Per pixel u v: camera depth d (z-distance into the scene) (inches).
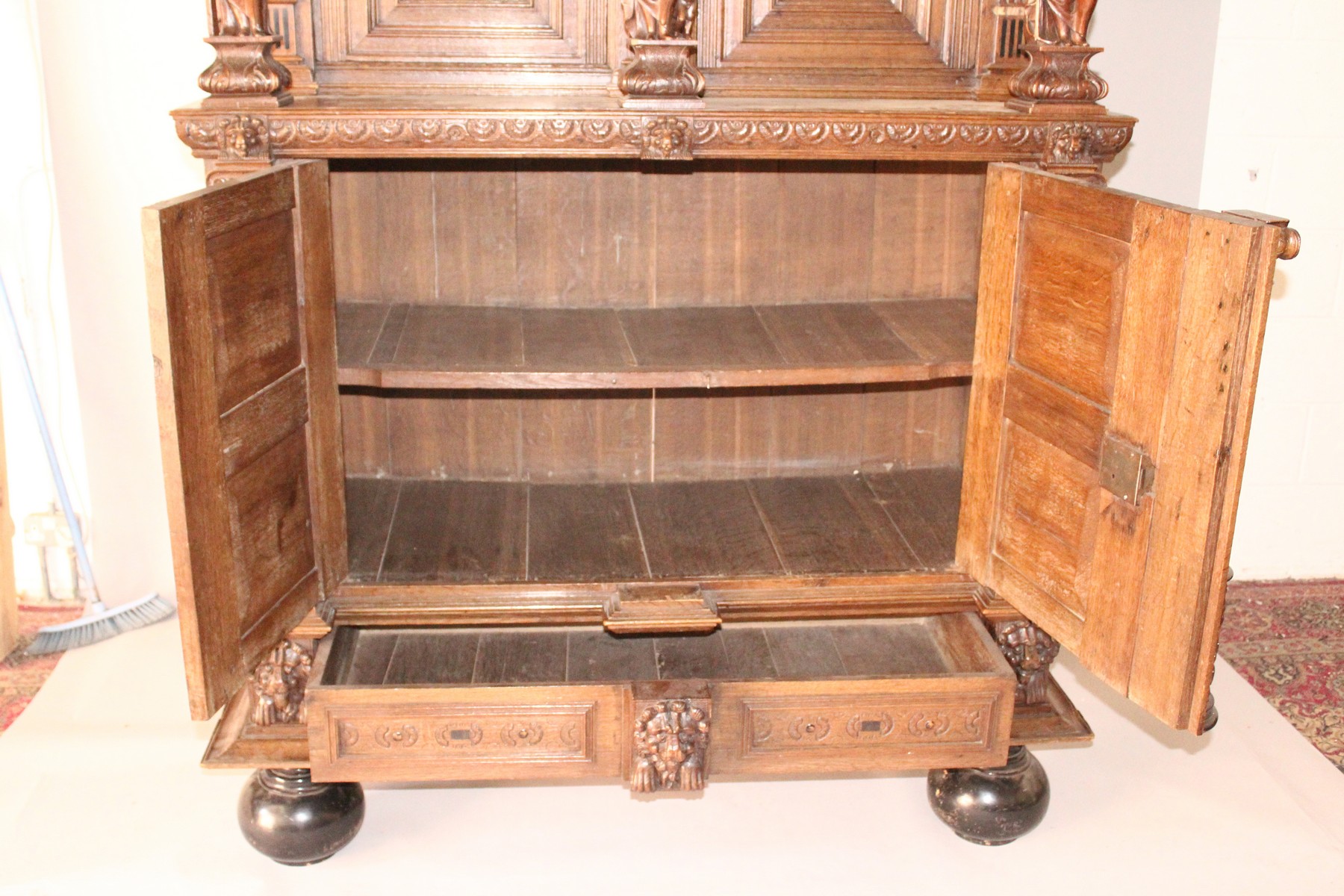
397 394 102.9
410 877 87.4
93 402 114.9
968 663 87.5
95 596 117.4
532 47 86.9
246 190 69.2
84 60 105.6
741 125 78.3
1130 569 70.4
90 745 100.3
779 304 102.2
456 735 79.3
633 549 92.2
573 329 94.7
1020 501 80.8
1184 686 67.5
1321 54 114.5
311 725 78.0
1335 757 103.9
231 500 70.8
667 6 75.7
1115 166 115.6
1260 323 60.7
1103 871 88.7
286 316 75.9
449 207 98.0
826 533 95.2
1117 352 69.5
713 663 92.7
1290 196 118.9
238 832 91.7
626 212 99.2
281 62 83.7
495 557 90.4
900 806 96.2
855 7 89.1
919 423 107.7
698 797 96.9
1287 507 129.1
